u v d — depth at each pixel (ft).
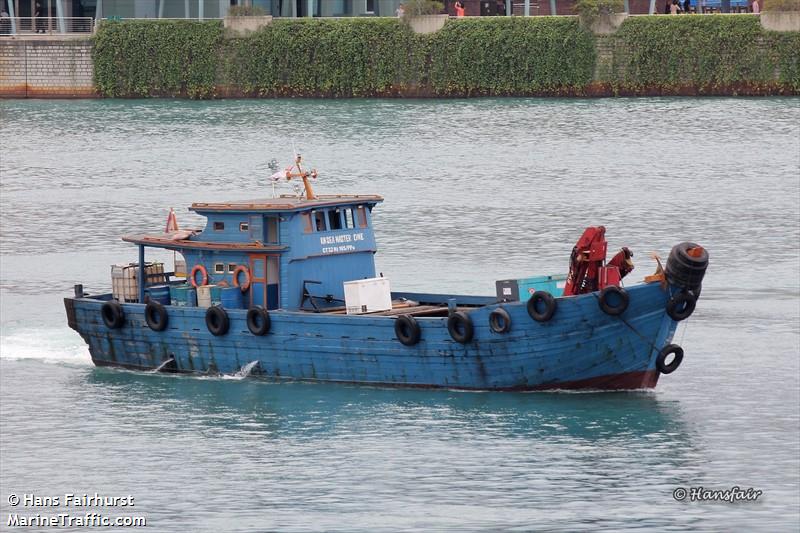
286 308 474.08
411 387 457.68
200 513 380.99
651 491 391.24
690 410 450.30
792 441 423.64
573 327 441.68
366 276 488.02
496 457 412.57
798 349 524.93
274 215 473.67
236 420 445.78
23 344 546.67
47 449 427.74
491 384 451.53
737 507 379.55
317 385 468.34
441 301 490.49
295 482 399.85
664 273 440.86
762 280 651.66
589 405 450.30
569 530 367.25
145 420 450.30
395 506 382.22
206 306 482.69
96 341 506.48
